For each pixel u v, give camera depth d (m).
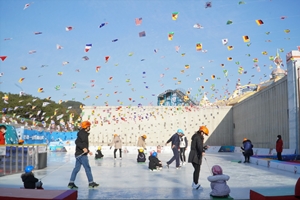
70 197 6.45
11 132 20.80
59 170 14.44
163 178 11.59
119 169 15.15
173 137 15.59
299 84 22.69
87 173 9.20
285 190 7.15
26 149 13.70
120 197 7.71
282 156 19.39
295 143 22.67
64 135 40.31
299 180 6.35
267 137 31.30
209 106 47.75
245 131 39.97
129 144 47.12
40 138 35.00
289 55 23.94
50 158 23.91
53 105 51.88
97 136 47.16
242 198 7.61
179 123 47.66
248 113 38.66
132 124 47.56
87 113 47.59
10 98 47.72
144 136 22.59
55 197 6.09
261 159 17.95
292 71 23.39
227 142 46.97
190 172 13.80
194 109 47.81
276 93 28.91
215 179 7.59
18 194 6.36
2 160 11.79
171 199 7.46
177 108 47.84
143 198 7.59
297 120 22.62
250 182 10.44
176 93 56.12
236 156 28.36
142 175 12.59
